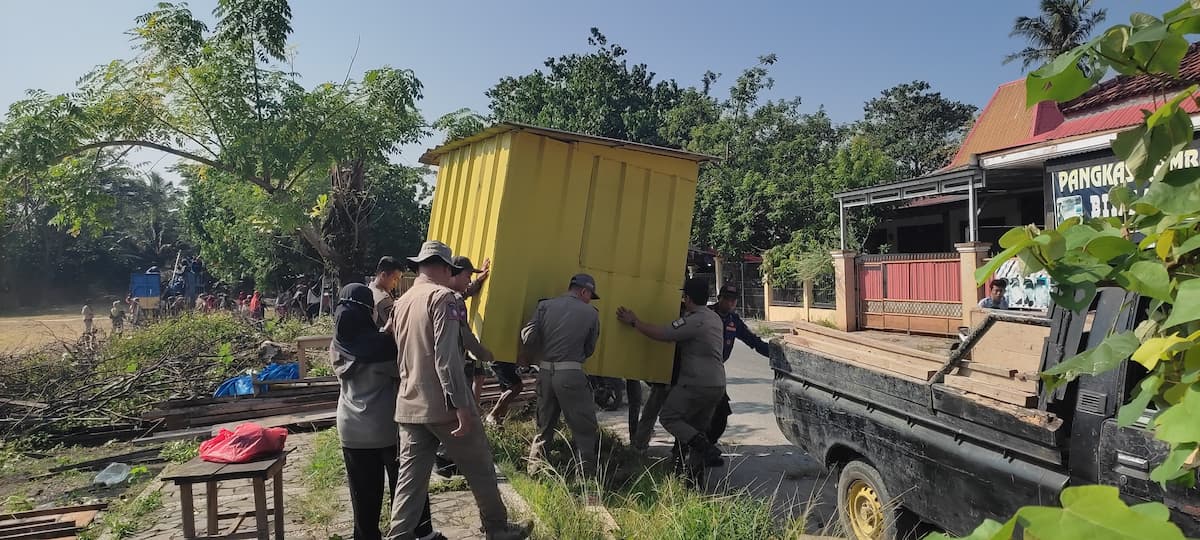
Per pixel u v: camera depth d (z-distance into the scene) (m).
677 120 37.31
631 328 6.26
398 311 4.31
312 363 12.30
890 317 19.22
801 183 26.97
